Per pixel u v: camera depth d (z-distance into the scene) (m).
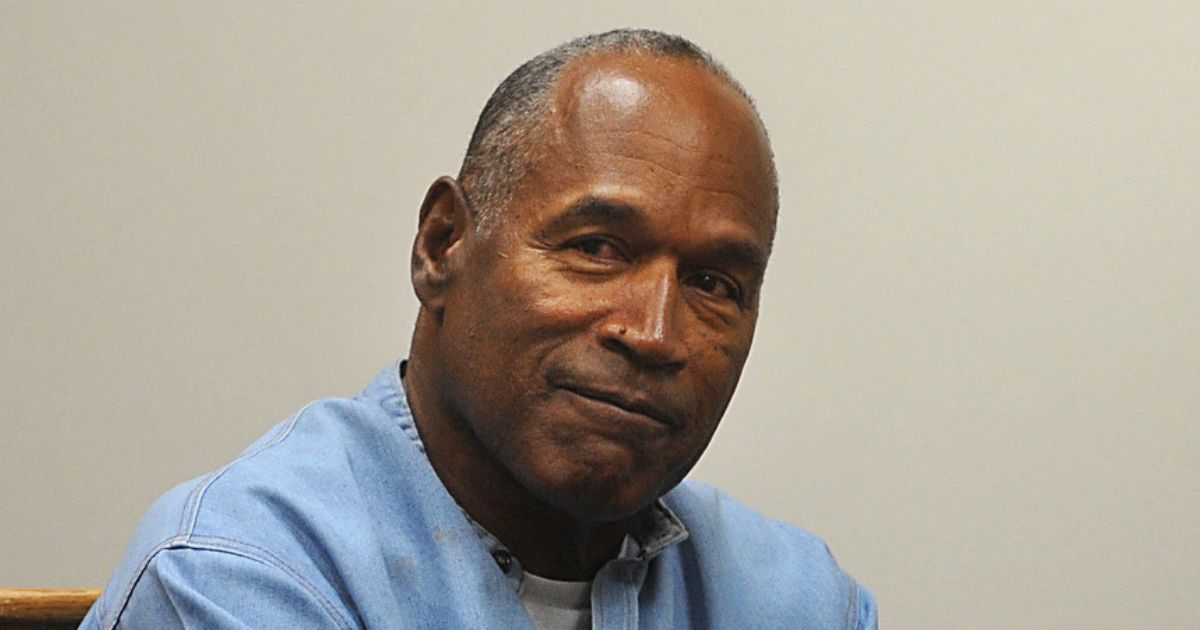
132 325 6.67
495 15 6.75
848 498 6.67
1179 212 6.71
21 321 6.68
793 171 6.72
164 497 3.22
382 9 6.74
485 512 3.24
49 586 6.61
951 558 6.65
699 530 3.65
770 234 3.16
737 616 3.59
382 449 3.26
